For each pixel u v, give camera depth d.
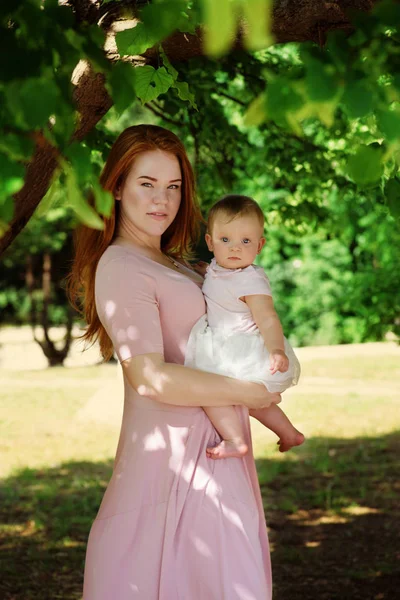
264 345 3.19
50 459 10.00
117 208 3.32
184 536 3.10
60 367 19.03
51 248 20.23
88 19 3.18
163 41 3.28
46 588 5.91
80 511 7.83
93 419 12.25
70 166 1.95
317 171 6.24
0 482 8.96
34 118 1.77
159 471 3.15
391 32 1.95
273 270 17.70
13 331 28.27
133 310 3.09
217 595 3.05
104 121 6.06
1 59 1.78
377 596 5.70
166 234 3.50
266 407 3.42
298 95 1.80
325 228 7.11
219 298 3.23
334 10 2.86
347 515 7.62
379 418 11.70
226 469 3.18
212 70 5.68
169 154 3.23
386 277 8.43
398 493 8.23
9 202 1.84
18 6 1.84
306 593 5.81
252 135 8.18
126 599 3.09
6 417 12.57
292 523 7.46
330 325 17.64
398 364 15.60
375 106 1.84
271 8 2.90
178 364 3.14
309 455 9.88
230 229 3.22
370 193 5.24
